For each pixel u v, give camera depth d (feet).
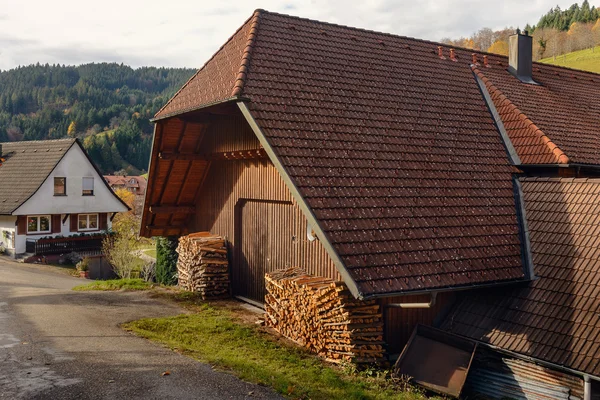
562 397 31.24
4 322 40.81
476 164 44.01
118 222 148.56
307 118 39.55
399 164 40.04
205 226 60.95
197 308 48.80
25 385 27.02
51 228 122.31
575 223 38.60
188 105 46.75
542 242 38.75
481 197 41.16
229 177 55.36
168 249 74.54
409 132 43.55
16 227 116.06
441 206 38.60
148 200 60.80
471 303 37.65
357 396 28.84
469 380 35.55
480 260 36.27
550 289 35.42
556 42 306.96
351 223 33.94
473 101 51.65
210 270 53.31
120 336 37.42
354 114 42.24
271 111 38.45
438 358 34.30
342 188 35.81
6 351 32.63
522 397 33.01
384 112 44.19
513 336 33.71
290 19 51.06
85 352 32.96
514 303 35.86
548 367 31.78
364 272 31.65
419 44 57.36
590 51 279.49
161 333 39.93
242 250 53.42
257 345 37.96
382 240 34.01
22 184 120.47
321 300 35.58
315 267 41.83
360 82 46.39
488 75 55.88
